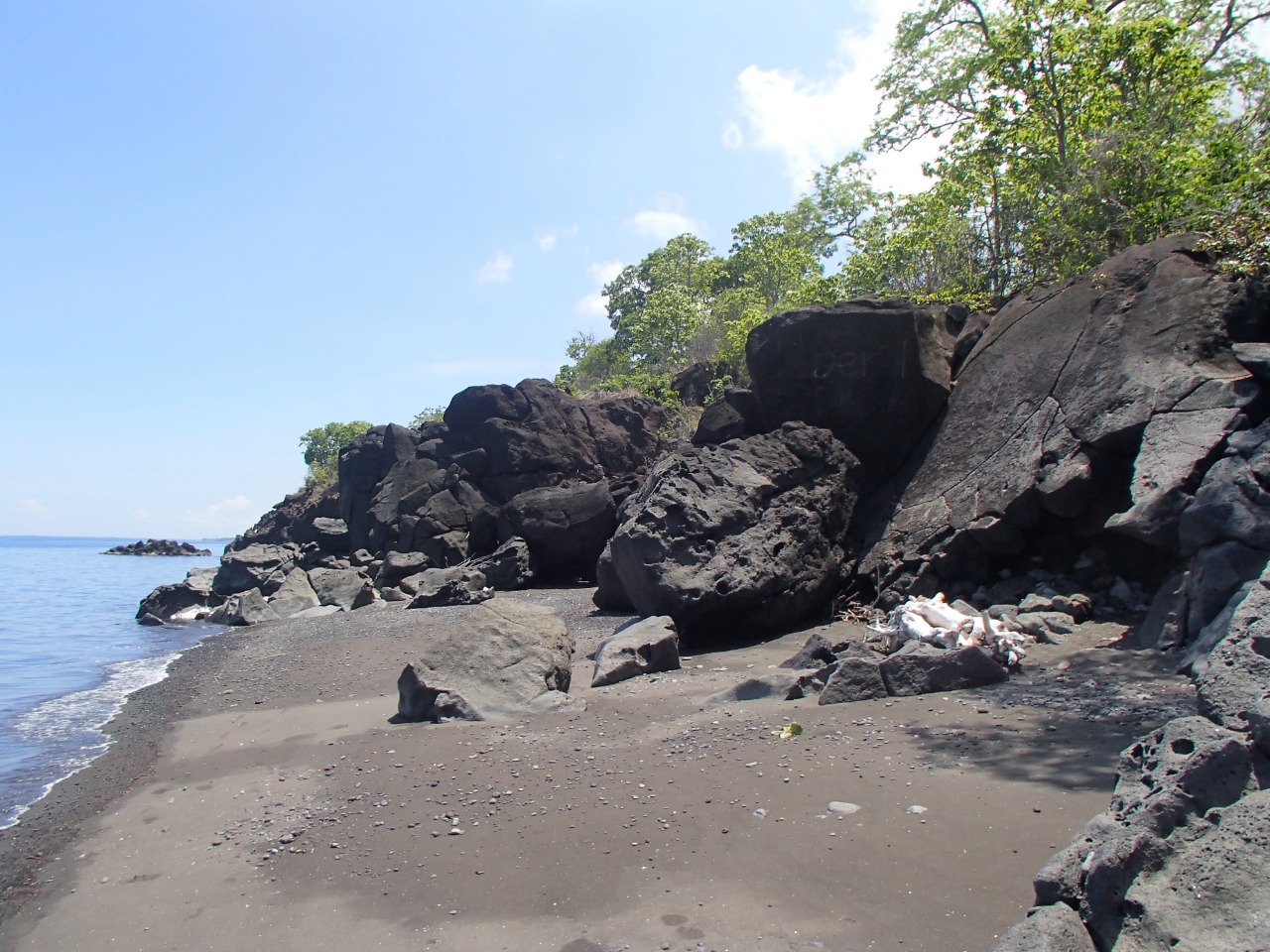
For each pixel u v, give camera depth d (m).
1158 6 20.72
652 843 5.48
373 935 4.73
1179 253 12.03
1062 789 5.50
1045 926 3.18
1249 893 2.94
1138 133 16.20
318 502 37.56
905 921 4.24
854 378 14.68
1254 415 9.45
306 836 6.31
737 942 4.24
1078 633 9.66
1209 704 4.29
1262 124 17.28
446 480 28.95
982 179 20.61
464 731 8.72
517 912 4.80
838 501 13.70
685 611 12.17
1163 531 8.88
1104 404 11.24
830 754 6.71
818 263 42.19
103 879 5.95
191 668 15.40
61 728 11.26
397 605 23.17
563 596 21.16
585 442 30.80
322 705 10.89
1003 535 11.68
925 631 9.28
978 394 13.75
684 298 43.62
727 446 14.10
